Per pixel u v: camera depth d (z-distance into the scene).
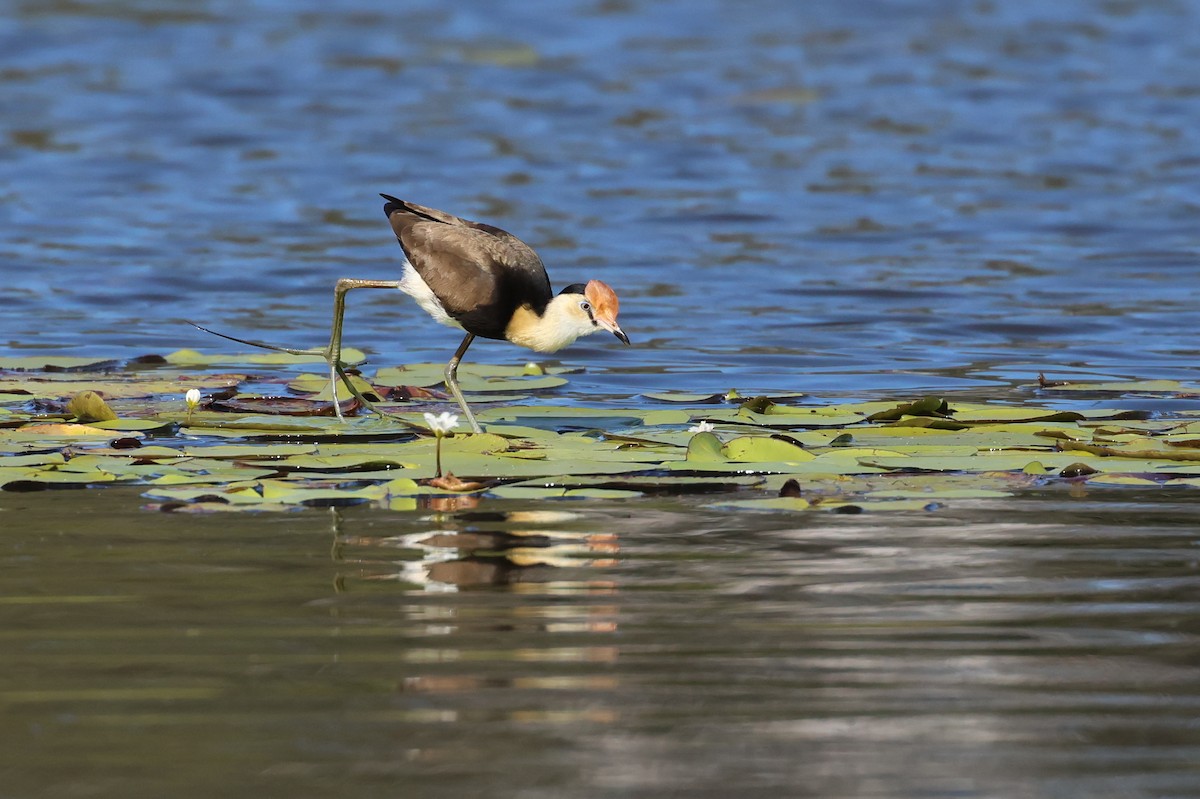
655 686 7.55
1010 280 20.77
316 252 22.02
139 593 8.77
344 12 40.62
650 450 12.00
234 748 6.86
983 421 12.91
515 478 11.34
